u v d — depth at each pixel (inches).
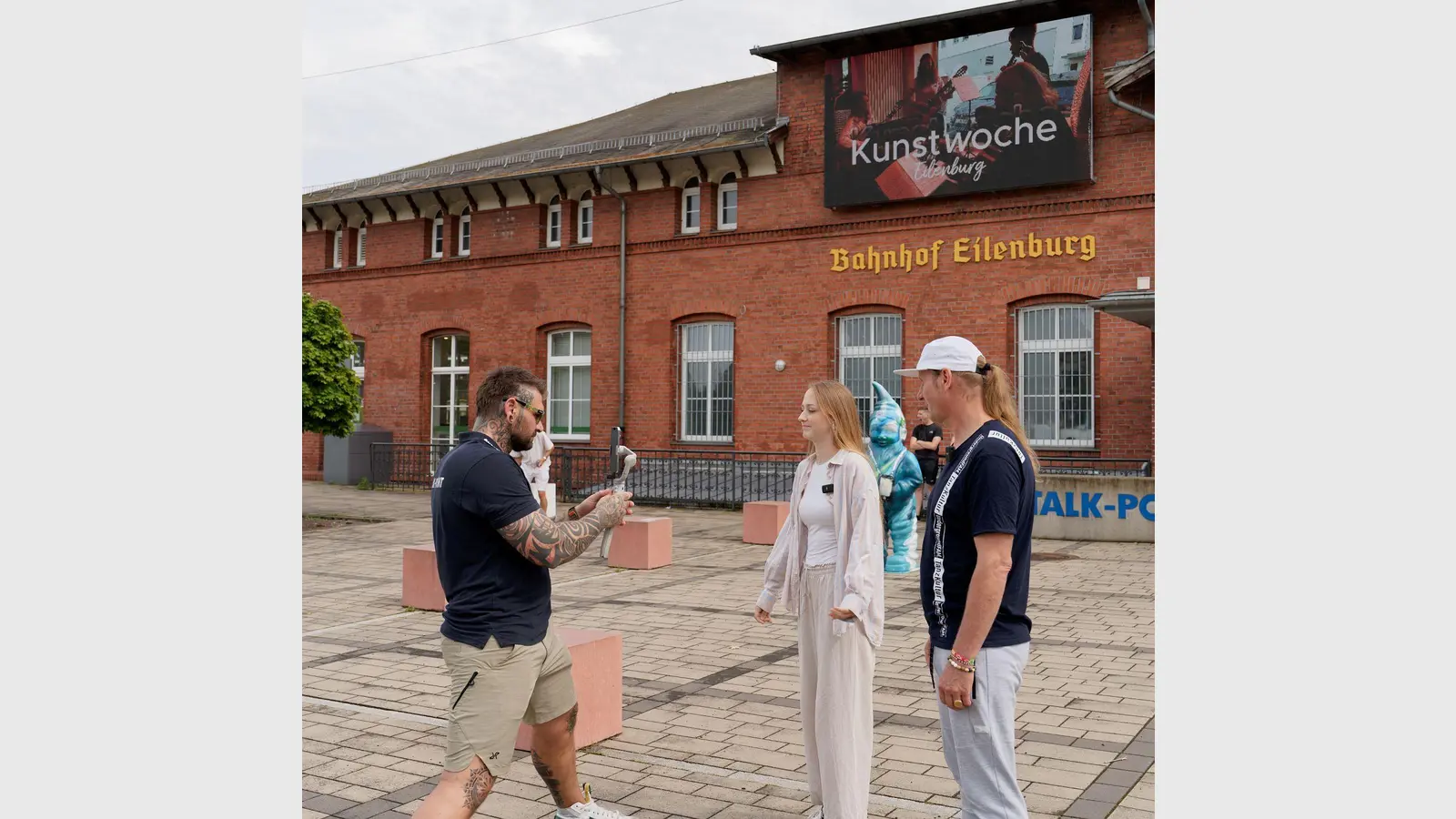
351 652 306.0
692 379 839.1
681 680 270.1
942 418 133.7
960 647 122.7
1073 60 682.2
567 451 861.2
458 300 943.7
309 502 805.2
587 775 197.0
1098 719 232.1
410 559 379.9
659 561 482.3
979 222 721.0
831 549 163.6
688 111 1001.5
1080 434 697.6
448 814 137.3
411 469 944.3
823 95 775.1
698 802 183.2
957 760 127.0
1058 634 322.3
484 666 141.1
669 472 804.6
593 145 887.7
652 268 847.7
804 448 778.2
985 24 710.5
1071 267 692.1
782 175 791.1
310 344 660.1
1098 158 684.7
